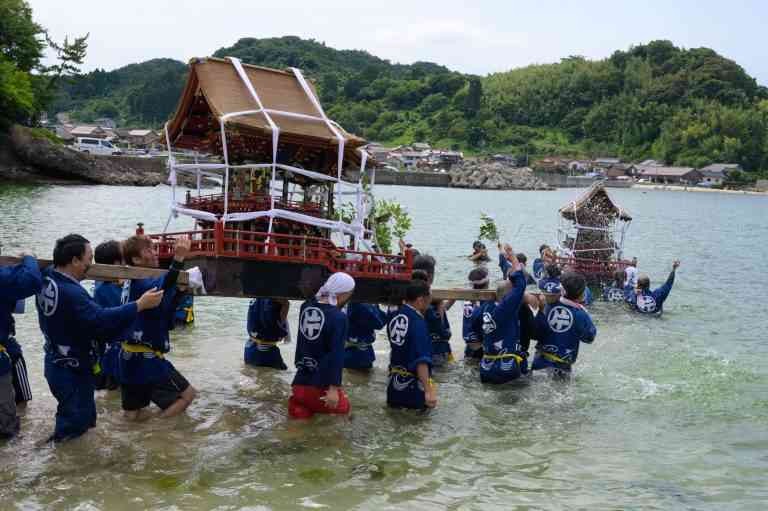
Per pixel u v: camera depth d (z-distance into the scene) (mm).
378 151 168500
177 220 35938
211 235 9125
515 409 9312
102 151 121938
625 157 197000
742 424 8945
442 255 26938
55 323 7098
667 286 16969
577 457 7699
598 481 7055
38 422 8062
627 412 9336
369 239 12461
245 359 10969
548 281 10797
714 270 26500
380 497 6516
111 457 7148
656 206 89500
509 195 109188
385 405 9305
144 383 8070
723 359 12516
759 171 181000
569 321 10375
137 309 7078
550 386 10320
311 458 7363
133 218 36000
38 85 77938
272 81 9875
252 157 10023
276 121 9125
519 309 10477
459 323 15391
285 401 9266
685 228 50844
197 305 15898
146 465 6992
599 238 20047
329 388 8266
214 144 10117
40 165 67625
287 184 9992
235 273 8500
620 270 18625
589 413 9258
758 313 17531
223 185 10344
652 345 13594
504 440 8164
